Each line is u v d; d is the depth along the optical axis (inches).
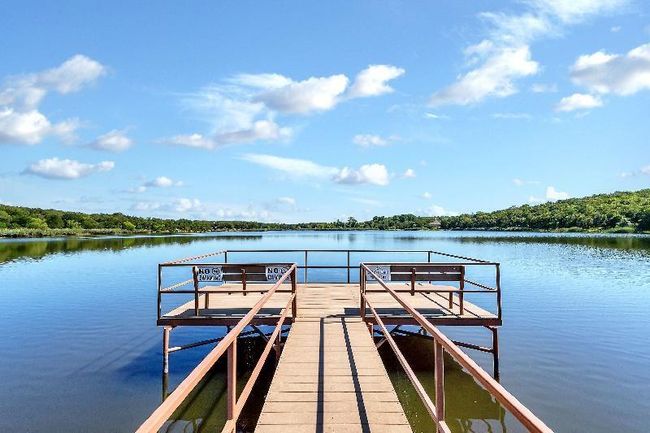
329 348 279.1
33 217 4670.3
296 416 185.5
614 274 1136.2
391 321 345.4
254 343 478.6
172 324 347.6
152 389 350.6
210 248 2386.8
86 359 433.1
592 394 334.3
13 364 417.1
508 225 6176.2
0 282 1044.5
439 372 135.8
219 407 313.3
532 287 909.2
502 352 440.5
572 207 5595.5
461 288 355.6
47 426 288.0
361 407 194.2
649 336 503.8
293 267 347.9
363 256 1907.0
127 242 3250.5
